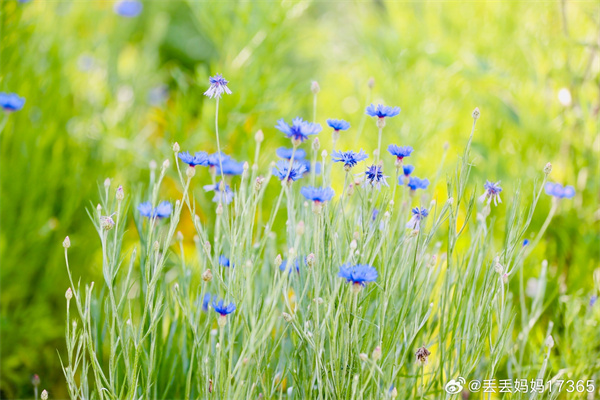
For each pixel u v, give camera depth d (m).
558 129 3.19
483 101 3.33
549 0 3.27
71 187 3.24
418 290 2.77
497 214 3.15
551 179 3.15
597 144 3.13
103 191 3.21
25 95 3.17
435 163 3.30
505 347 2.83
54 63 3.29
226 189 2.82
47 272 3.18
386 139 3.32
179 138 3.21
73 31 3.98
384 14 4.05
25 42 3.19
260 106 3.21
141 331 2.72
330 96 3.98
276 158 3.27
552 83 3.25
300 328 2.72
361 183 2.78
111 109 3.73
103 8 4.52
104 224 2.71
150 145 3.65
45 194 3.22
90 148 3.35
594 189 3.12
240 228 2.73
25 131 3.18
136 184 3.27
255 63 3.24
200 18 3.32
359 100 3.39
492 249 2.84
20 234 3.15
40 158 3.18
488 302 2.76
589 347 2.91
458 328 2.77
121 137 3.35
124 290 2.74
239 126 3.22
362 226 2.76
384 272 2.74
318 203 2.69
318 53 4.41
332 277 2.76
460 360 2.77
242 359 2.69
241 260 2.73
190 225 3.36
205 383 2.73
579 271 3.06
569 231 3.11
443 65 3.34
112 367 2.72
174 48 5.58
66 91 3.35
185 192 2.74
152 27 5.02
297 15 3.31
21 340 3.13
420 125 3.26
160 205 2.79
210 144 3.35
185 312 2.80
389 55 3.39
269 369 2.77
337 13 4.81
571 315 2.94
